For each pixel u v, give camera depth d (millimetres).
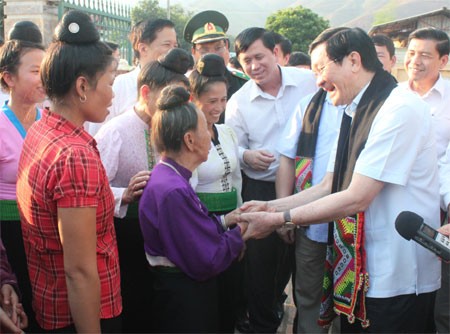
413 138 1830
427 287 1958
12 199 2057
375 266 1924
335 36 1949
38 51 2109
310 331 2639
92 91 1527
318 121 2496
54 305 1572
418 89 3143
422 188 1913
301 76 2984
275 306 3074
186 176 1907
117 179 2244
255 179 2969
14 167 2068
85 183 1429
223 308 2420
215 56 2371
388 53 3451
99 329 1518
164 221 1809
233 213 2221
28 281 2057
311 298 2633
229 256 1915
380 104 1887
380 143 1829
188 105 1876
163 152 1912
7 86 2113
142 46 2875
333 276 2035
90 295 1471
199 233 1830
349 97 1994
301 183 2527
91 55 1502
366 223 1939
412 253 1901
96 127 2777
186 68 2184
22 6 6406
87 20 1518
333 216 1918
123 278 2344
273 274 2961
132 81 2902
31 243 1585
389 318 1914
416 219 1568
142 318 2369
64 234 1433
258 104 2959
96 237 1535
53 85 1511
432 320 2100
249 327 3037
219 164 2408
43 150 1478
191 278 1886
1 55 2080
